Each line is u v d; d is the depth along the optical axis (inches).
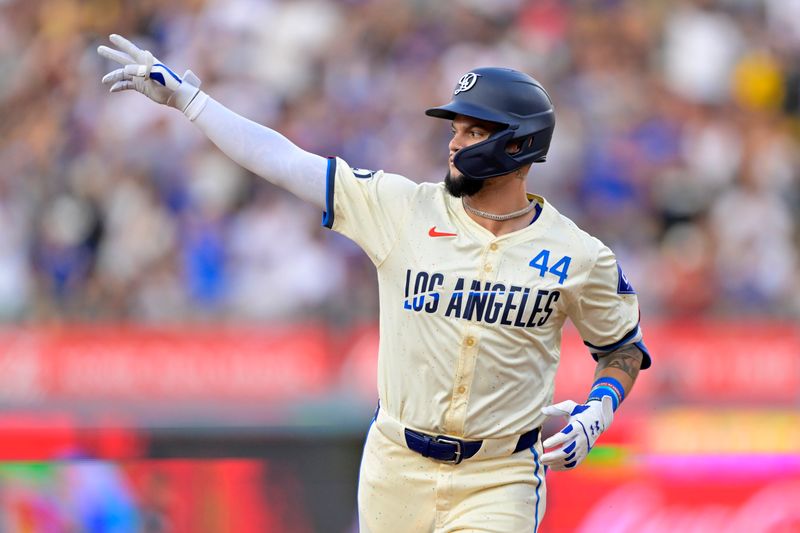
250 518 949.8
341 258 1369.3
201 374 1112.2
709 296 1476.4
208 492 944.9
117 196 1417.3
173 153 1451.8
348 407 1044.5
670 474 977.5
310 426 970.7
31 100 1624.0
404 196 547.2
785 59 1802.4
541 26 1724.9
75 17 1681.8
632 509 966.4
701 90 1729.8
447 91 1621.6
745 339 1145.4
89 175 1445.6
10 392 1093.1
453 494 547.2
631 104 1665.8
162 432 942.4
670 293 1466.5
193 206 1402.6
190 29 1662.2
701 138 1636.3
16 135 1572.3
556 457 530.6
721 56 1766.7
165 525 936.3
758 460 992.9
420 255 538.3
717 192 1587.1
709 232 1541.6
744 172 1632.6
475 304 531.2
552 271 536.4
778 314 1163.9
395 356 545.6
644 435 981.2
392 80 1620.3
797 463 994.7
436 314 534.3
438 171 1529.3
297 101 1588.3
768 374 1144.2
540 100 543.2
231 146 552.1
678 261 1494.8
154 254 1378.0
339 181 546.0
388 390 551.8
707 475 981.8
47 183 1455.5
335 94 1594.5
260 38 1633.9
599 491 960.9
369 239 546.0
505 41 1706.4
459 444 539.8
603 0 1766.7
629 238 1509.6
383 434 556.7
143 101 1504.7
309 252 1363.2
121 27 1683.1
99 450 934.4
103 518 927.0
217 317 1125.1
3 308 1248.8
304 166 548.1
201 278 1364.4
